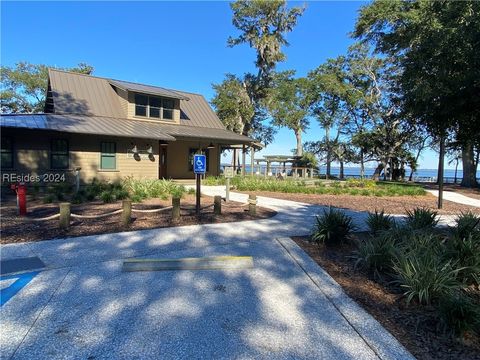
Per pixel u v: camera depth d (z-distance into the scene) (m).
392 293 4.55
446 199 17.72
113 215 8.88
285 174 32.34
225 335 3.48
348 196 17.03
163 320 3.73
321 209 11.61
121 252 6.00
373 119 34.09
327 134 38.84
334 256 6.07
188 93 28.64
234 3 36.06
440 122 6.15
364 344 3.40
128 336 3.41
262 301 4.28
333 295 4.49
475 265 4.86
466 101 5.39
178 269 5.31
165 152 24.47
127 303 4.11
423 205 14.00
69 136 17.50
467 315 3.54
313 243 6.81
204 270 5.31
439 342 3.46
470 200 17.66
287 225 8.57
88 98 21.61
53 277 4.86
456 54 5.42
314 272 5.29
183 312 3.93
